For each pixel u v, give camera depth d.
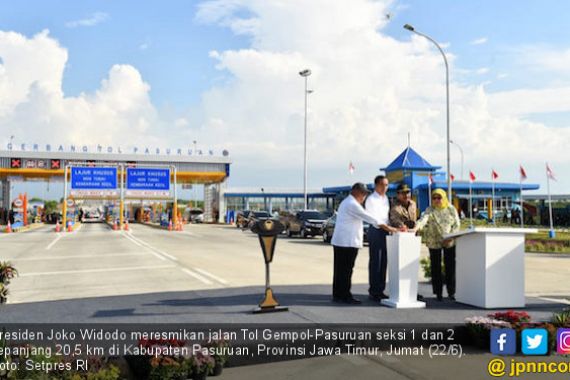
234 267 14.72
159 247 22.73
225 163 57.31
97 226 53.38
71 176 41.44
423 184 45.25
